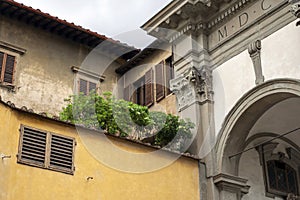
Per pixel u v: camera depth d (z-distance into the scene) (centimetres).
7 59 1596
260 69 1406
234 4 1502
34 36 1673
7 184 1091
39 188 1130
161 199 1308
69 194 1166
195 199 1375
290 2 1335
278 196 1584
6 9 1603
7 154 1108
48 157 1165
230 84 1477
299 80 1302
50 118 1192
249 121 1450
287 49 1357
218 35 1552
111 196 1227
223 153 1441
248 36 1462
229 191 1420
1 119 1119
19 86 1591
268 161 1606
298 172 1653
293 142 1644
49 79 1658
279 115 1490
